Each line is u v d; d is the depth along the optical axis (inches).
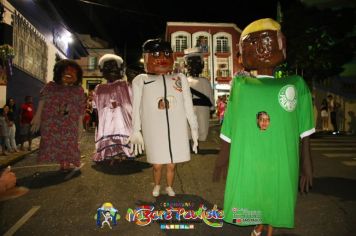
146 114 187.9
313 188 219.3
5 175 73.4
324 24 617.3
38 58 563.8
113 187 225.5
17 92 462.0
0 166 300.4
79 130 273.7
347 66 657.0
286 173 117.6
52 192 216.7
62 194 211.9
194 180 240.1
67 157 267.0
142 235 148.8
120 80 302.7
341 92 663.8
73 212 179.0
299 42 629.9
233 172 121.0
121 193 211.3
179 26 1385.3
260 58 126.2
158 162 185.5
